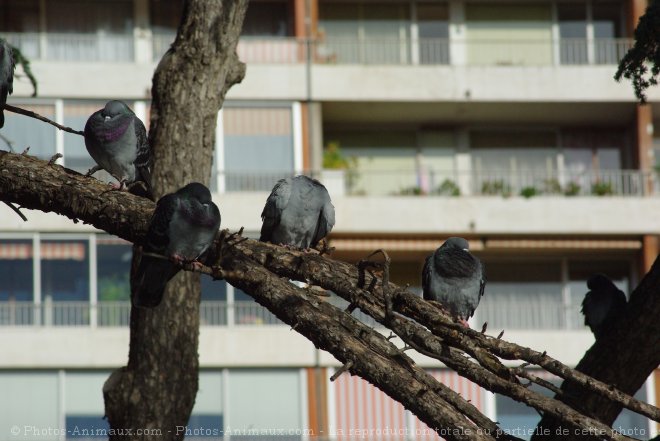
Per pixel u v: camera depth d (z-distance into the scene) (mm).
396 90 23891
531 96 24188
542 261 24688
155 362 8828
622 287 24734
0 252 22203
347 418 22141
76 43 24031
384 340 7289
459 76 24078
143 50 24141
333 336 7262
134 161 9039
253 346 22156
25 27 23938
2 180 7977
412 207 23359
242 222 22422
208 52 9344
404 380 6996
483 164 25359
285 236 9891
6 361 21547
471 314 9570
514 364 20938
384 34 25484
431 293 9414
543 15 25766
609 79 24328
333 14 25422
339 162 24047
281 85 23516
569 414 6738
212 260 7723
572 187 24531
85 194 7852
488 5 25781
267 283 7539
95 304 22109
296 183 9789
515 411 22484
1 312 22125
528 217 23625
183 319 8945
